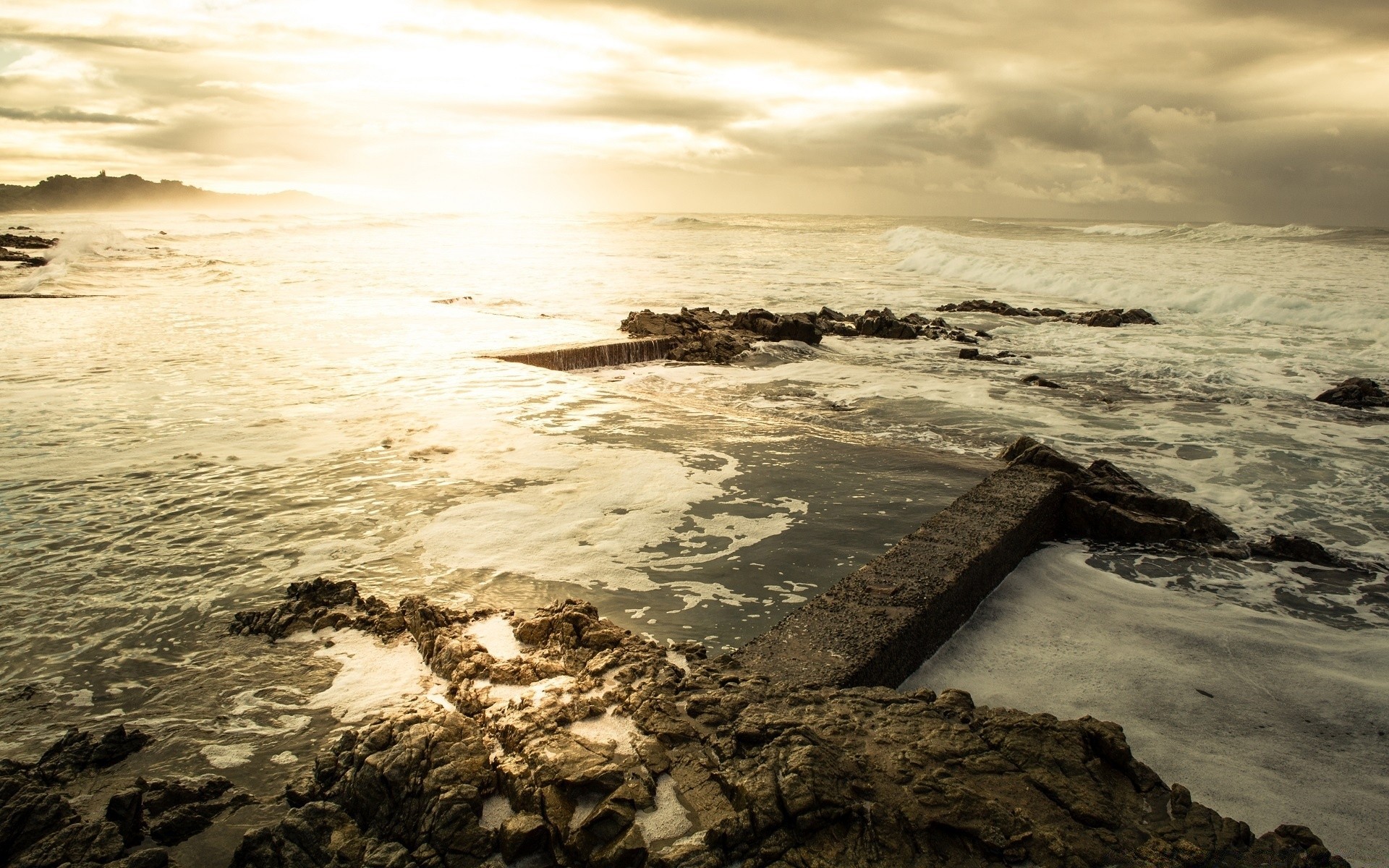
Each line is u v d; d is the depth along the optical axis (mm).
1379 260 25172
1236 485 6988
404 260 30078
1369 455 7840
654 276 24984
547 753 2725
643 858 2383
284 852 2383
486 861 2385
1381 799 3059
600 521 5246
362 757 2717
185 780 2719
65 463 6242
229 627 3865
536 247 39188
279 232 54562
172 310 15234
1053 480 5973
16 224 74188
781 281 23953
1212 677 3947
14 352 10844
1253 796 3064
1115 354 13359
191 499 5523
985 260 24828
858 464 6492
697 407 8336
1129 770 2861
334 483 5855
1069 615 4613
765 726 2908
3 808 2506
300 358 10562
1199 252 28719
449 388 8875
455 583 4348
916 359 12883
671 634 3861
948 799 2576
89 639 3742
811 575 4520
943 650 4191
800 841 2430
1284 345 14039
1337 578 5172
